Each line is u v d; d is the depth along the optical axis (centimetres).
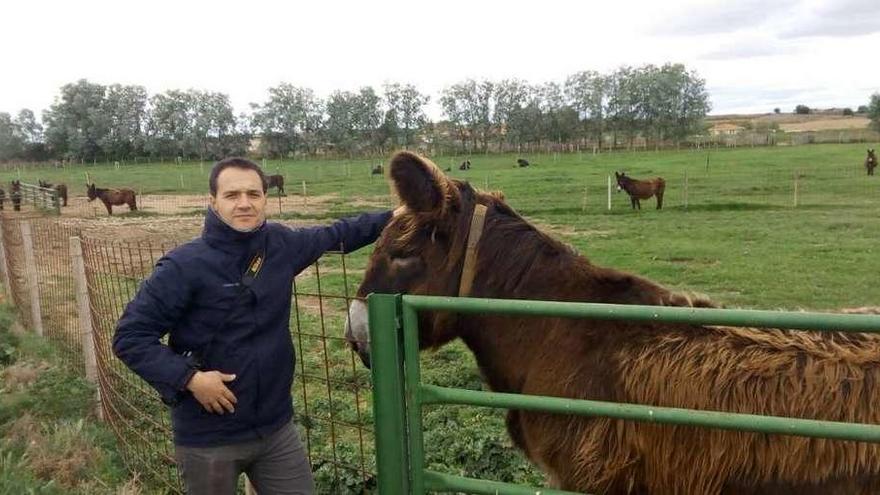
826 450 246
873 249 1535
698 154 7094
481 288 322
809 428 204
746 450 256
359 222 358
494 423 607
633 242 1775
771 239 1736
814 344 264
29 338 912
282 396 325
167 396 293
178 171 7762
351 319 326
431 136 11900
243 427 313
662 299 298
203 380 291
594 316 222
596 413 228
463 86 11538
